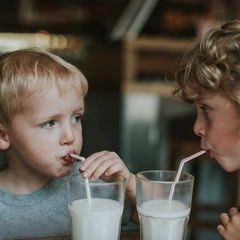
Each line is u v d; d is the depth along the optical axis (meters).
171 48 2.93
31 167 1.14
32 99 1.06
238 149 0.98
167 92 2.85
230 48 0.95
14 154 1.17
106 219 0.91
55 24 3.93
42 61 1.11
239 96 0.92
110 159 1.04
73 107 1.09
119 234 0.95
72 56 3.64
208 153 1.03
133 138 2.94
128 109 2.91
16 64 1.10
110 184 0.93
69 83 1.08
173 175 0.99
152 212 0.92
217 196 2.72
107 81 3.32
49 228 1.20
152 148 2.96
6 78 1.09
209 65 0.95
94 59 3.40
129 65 2.89
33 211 1.19
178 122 2.55
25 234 1.18
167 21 3.15
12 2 3.98
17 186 1.20
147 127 2.94
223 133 0.97
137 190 0.96
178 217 0.92
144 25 3.09
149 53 2.95
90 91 3.30
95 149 3.32
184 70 1.02
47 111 1.06
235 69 0.93
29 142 1.09
